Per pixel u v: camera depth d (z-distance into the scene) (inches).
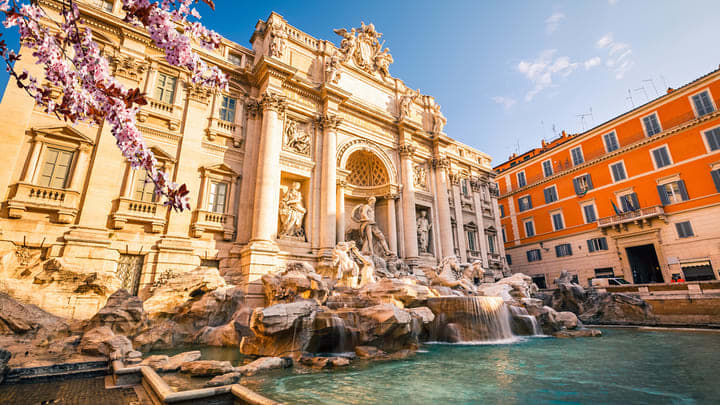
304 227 936.9
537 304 812.6
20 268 566.9
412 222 1151.6
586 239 1478.8
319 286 659.4
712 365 401.4
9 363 350.3
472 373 383.9
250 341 499.8
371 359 462.3
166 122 797.2
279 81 940.0
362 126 1156.5
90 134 695.1
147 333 560.7
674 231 1208.8
